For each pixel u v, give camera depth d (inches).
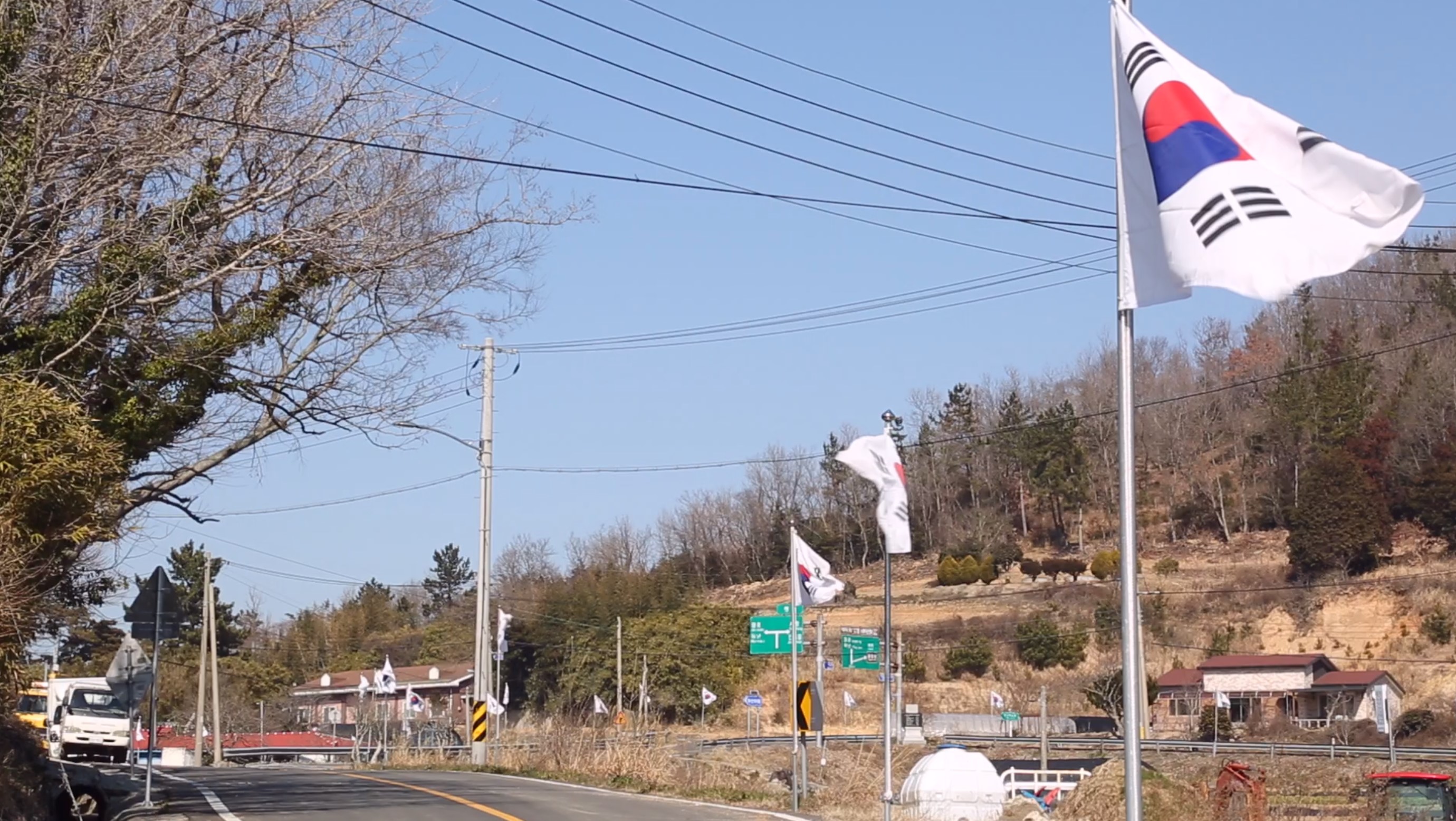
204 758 2310.5
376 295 848.3
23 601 566.9
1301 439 3179.1
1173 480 3430.1
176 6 732.0
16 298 725.9
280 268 821.9
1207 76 306.2
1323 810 1067.9
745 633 2640.3
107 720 1457.9
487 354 1402.6
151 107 732.0
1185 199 299.9
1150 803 926.4
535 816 698.2
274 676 3152.1
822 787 1085.8
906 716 2229.3
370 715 2493.8
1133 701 296.7
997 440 3523.6
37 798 673.0
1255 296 290.0
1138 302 308.7
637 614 2795.3
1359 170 286.5
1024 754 2046.0
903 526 629.0
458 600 4128.9
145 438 800.3
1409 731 2234.3
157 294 775.1
